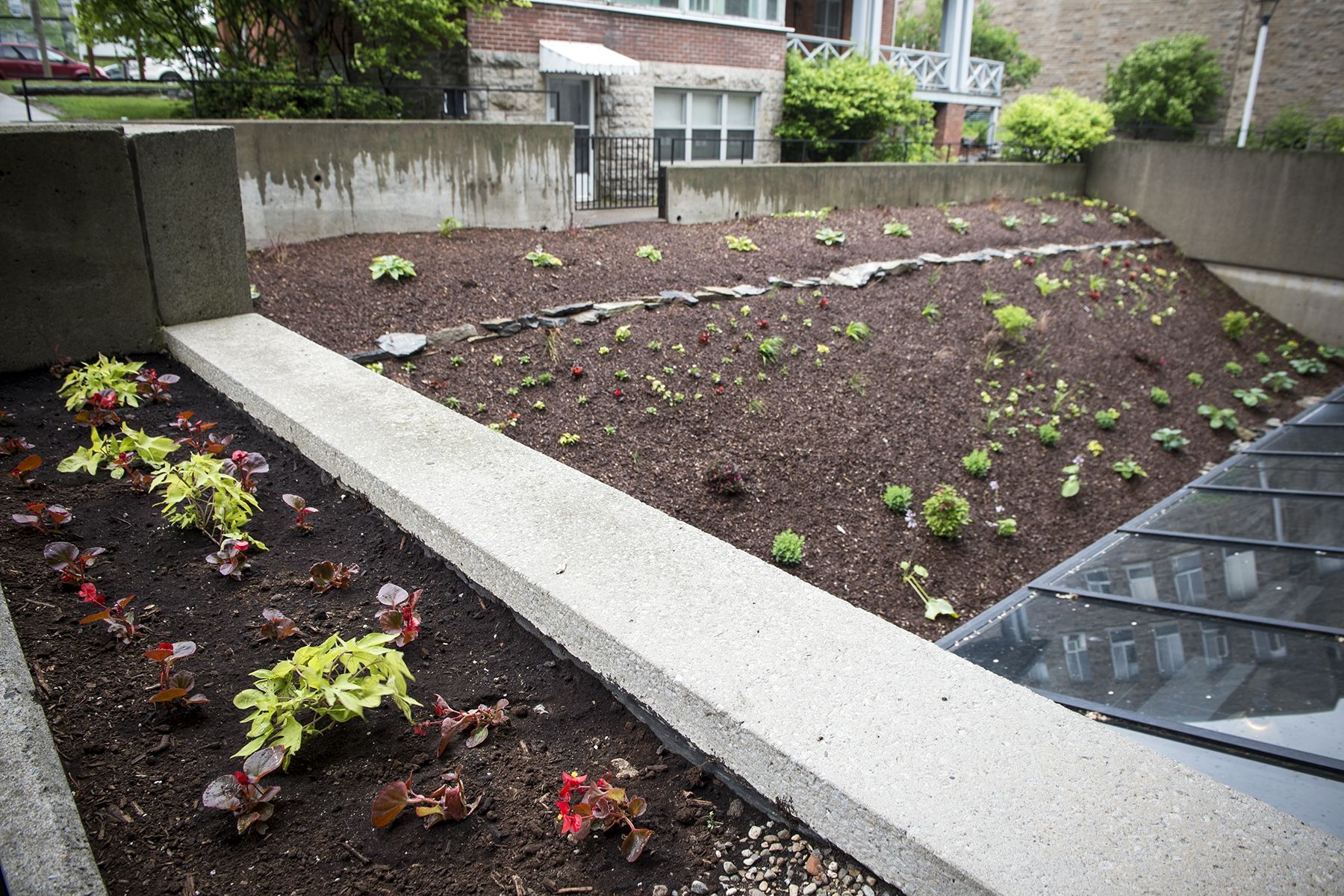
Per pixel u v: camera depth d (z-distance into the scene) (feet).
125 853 5.62
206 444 11.71
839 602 7.69
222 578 9.01
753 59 50.03
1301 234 43.42
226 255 16.67
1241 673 13.57
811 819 5.91
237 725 6.91
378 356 19.33
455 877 5.69
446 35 35.42
